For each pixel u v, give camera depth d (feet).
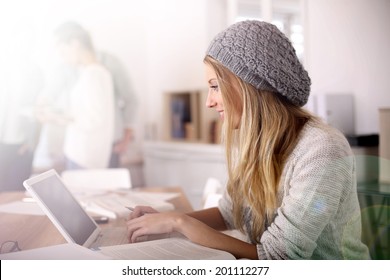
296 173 2.77
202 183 9.52
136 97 11.41
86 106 10.15
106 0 10.84
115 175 7.03
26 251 2.48
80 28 10.36
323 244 2.81
